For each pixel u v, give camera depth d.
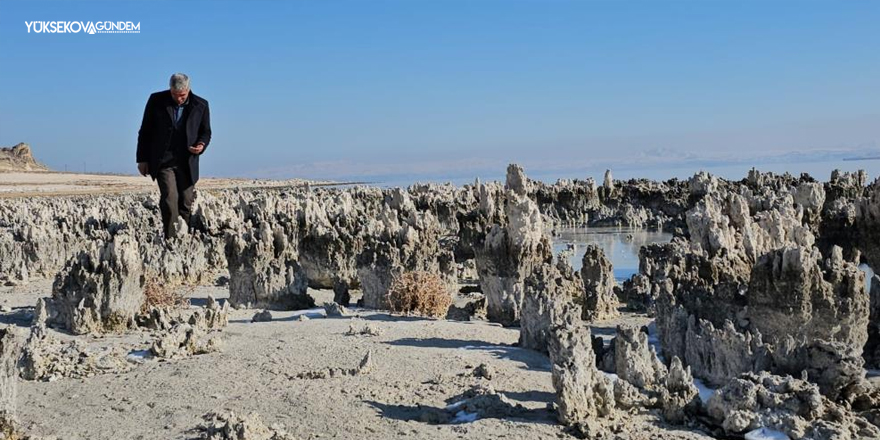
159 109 16.44
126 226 23.89
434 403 9.00
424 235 20.02
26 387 9.75
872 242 21.52
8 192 86.81
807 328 11.88
